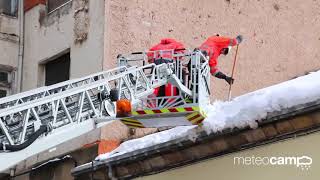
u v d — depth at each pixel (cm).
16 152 2655
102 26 4700
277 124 3162
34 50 5403
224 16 5509
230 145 3375
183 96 3312
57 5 5262
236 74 5534
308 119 3064
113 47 4694
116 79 3244
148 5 4956
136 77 3312
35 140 2733
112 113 3200
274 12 5962
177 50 3431
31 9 5512
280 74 5888
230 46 3591
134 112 3294
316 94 3019
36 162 4875
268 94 3288
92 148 4478
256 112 3200
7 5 5581
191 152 3534
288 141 3197
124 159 3819
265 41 5828
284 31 6009
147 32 4906
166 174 3703
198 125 3422
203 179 3512
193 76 3347
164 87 3425
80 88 3036
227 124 3297
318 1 6394
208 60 3475
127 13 4819
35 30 5425
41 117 2872
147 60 3681
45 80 5334
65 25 5088
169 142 3562
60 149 4712
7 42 5503
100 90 3175
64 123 2938
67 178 4584
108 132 4500
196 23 5266
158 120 3356
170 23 5069
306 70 6128
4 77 5481
